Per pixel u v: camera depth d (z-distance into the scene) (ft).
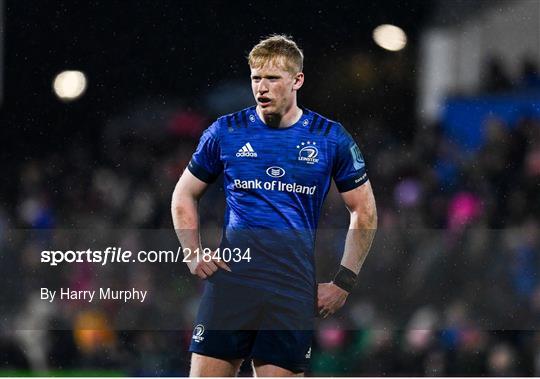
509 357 67.31
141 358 67.31
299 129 40.68
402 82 81.92
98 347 68.18
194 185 42.06
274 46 40.09
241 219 40.70
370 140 81.10
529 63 82.89
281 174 40.32
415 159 80.69
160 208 79.46
